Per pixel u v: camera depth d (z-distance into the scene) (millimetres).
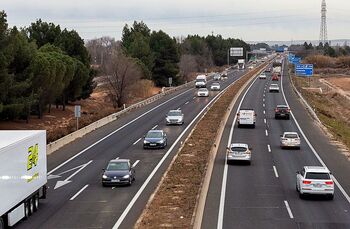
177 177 40594
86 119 77188
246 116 70375
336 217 29609
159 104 102438
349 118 108812
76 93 99500
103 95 132250
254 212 30688
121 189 37781
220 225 27703
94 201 34125
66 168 46250
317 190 33875
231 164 47406
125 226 28031
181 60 186000
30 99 71500
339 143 60062
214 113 84812
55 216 30375
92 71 109750
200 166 45156
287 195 35562
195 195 34594
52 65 79812
